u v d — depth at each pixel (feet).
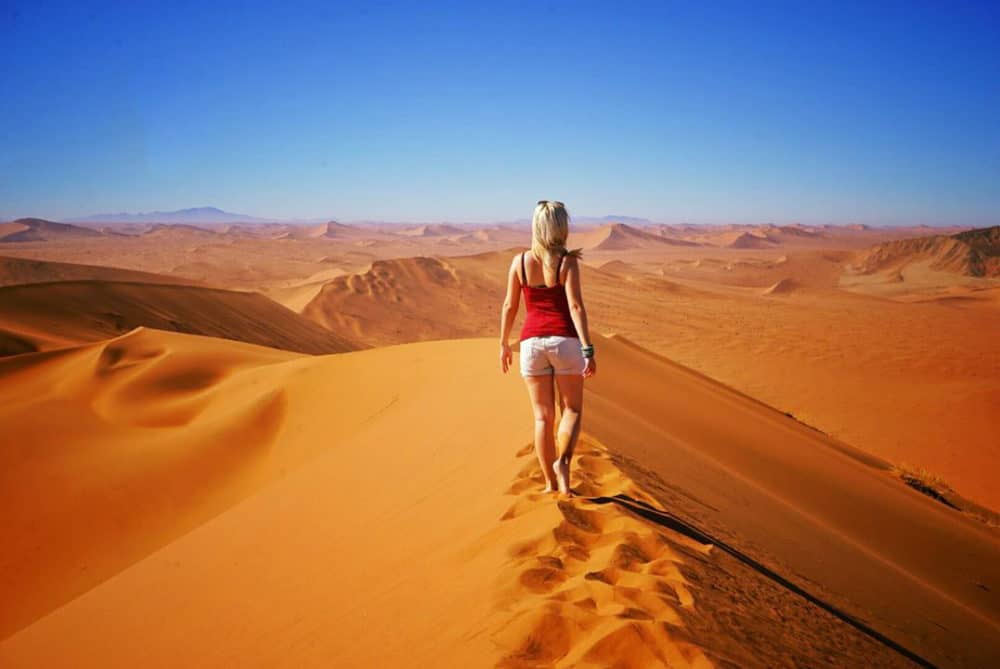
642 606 7.47
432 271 280.31
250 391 45.21
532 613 7.16
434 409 25.63
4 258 281.74
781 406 104.27
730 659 6.71
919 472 57.67
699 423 36.94
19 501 33.09
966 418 92.17
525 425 17.38
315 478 22.44
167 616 13.76
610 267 461.37
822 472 36.32
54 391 53.01
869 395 111.14
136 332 65.26
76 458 37.91
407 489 16.61
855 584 15.66
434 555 10.87
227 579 14.82
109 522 32.24
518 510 11.10
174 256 603.26
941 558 27.81
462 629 7.59
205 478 35.58
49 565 29.58
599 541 9.64
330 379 41.55
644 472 15.74
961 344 164.76
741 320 215.51
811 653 8.11
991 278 542.98
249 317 149.48
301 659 9.07
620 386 40.06
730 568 10.39
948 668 11.76
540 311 11.09
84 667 12.55
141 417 46.83
